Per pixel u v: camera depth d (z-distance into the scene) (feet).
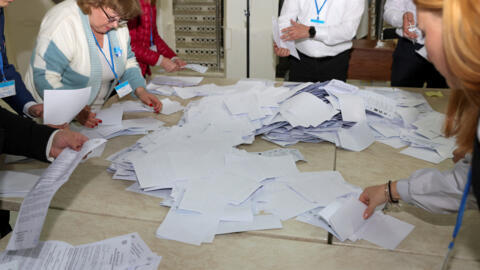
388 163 4.46
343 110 5.16
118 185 3.97
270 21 13.24
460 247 3.10
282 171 4.08
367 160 4.51
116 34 6.09
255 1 13.07
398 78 8.58
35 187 3.02
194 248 3.09
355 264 2.95
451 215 3.50
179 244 3.13
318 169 4.26
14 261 2.87
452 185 2.84
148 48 7.63
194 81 7.11
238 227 3.31
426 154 4.67
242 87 6.61
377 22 12.78
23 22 11.50
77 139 3.64
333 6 7.94
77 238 3.18
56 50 5.37
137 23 7.35
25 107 5.20
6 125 3.69
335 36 7.89
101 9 5.38
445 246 3.14
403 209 3.59
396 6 8.33
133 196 3.78
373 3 12.80
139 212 3.54
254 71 14.02
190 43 16.35
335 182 3.92
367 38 13.32
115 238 3.18
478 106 2.02
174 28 16.21
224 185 3.76
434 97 6.46
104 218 3.45
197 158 4.19
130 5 5.41
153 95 6.03
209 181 3.81
